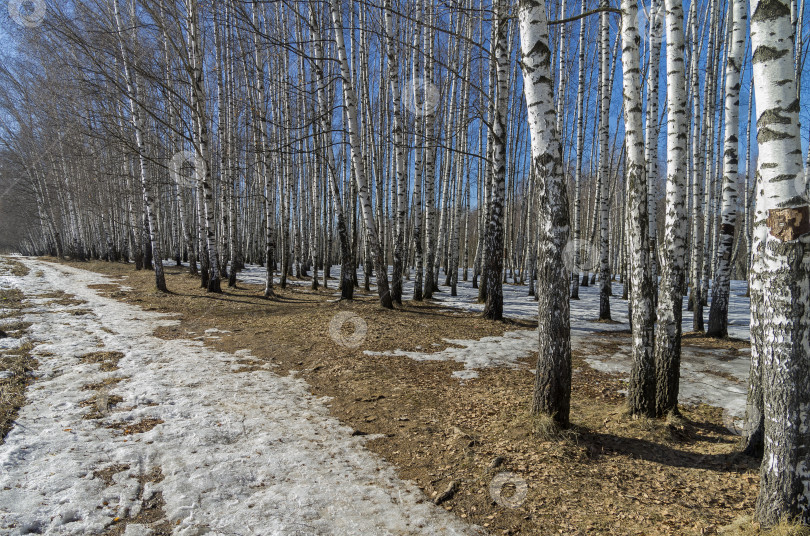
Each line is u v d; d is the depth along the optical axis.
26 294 12.29
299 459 4.24
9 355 6.64
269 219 14.21
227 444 4.46
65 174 24.45
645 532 3.15
